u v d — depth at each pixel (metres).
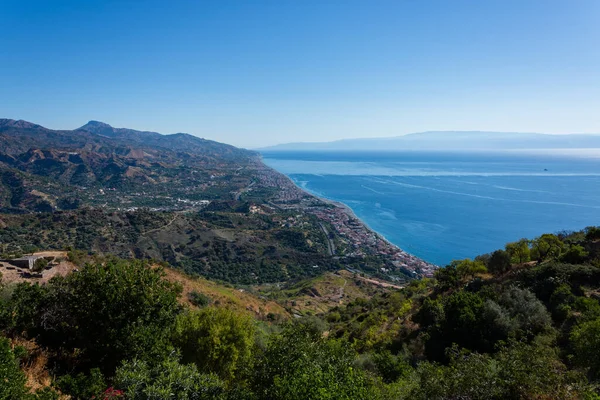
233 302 32.19
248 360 10.35
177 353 10.05
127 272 11.61
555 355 13.05
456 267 30.95
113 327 10.49
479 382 8.00
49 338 11.33
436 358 17.50
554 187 194.62
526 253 27.64
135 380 7.71
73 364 10.80
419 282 41.09
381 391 9.16
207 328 11.95
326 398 6.42
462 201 165.25
